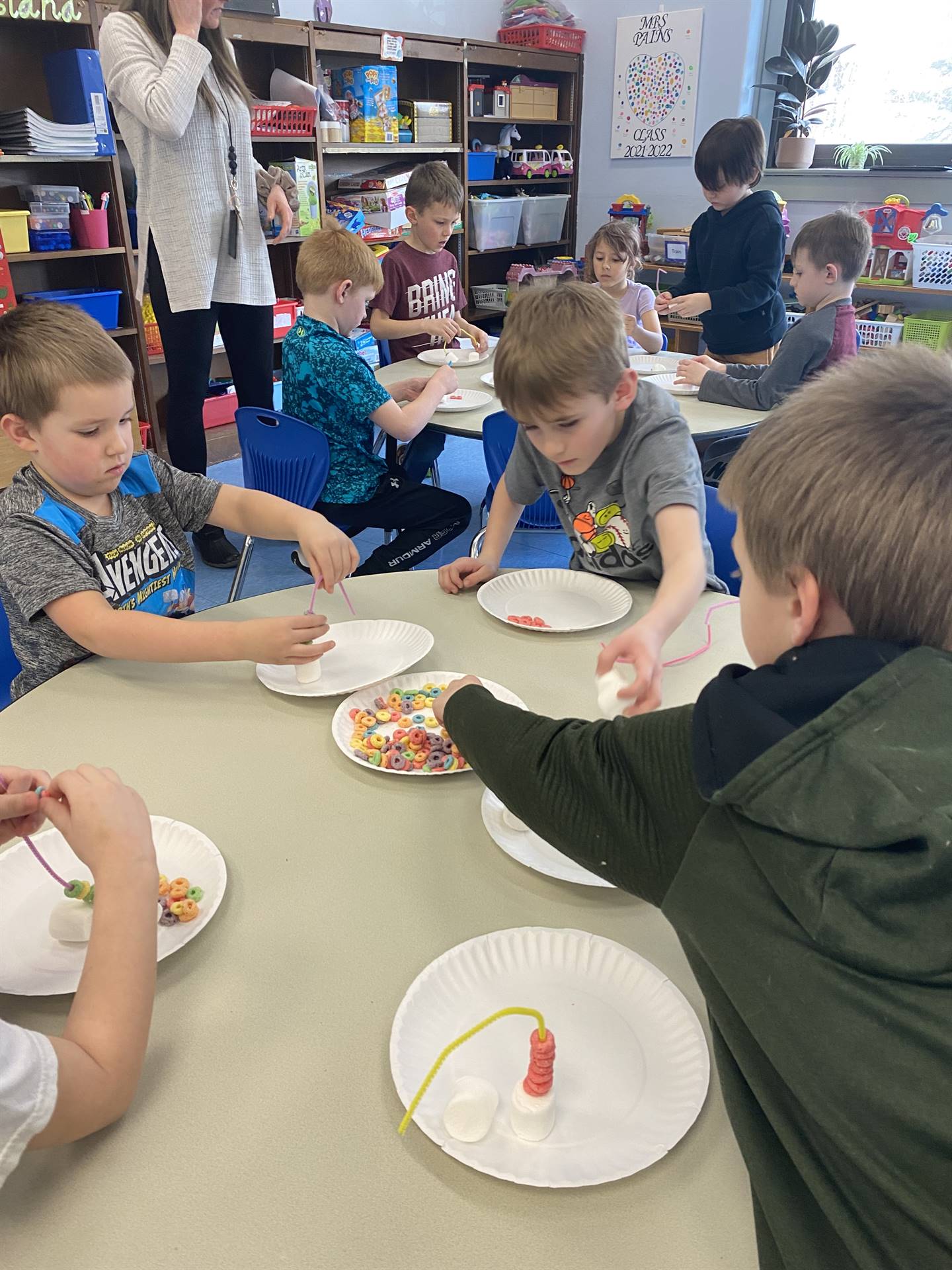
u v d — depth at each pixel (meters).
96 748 0.96
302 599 1.34
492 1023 0.64
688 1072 0.60
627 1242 0.50
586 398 1.19
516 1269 0.49
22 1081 0.50
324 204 4.04
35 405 1.15
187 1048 0.62
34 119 3.02
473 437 2.34
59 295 3.34
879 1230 0.40
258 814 0.86
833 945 0.44
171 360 2.91
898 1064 0.41
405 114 4.39
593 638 1.22
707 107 4.75
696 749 0.55
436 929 0.73
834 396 0.53
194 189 2.72
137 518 1.36
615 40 4.96
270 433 2.23
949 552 0.47
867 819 0.44
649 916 0.74
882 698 0.47
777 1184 0.47
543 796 0.70
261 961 0.69
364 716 1.01
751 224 3.27
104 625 1.10
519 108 4.95
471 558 1.41
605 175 5.29
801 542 0.51
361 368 2.36
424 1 4.55
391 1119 0.57
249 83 3.91
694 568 1.16
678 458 1.29
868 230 2.44
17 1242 0.50
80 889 0.73
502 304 4.98
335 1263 0.49
